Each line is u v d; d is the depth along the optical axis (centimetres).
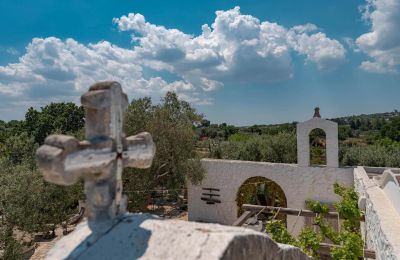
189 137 1867
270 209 1245
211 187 1848
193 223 262
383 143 2473
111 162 270
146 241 235
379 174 1384
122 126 289
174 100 2020
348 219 1002
